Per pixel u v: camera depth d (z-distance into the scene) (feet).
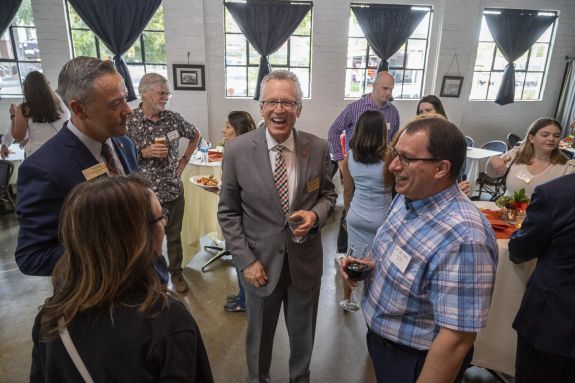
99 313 2.02
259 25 17.26
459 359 2.73
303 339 5.12
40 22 15.97
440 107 8.82
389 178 6.19
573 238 3.76
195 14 16.57
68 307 2.01
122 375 2.01
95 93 3.32
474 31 18.43
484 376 6.14
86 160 3.58
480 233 2.70
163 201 7.93
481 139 20.80
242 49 18.04
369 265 3.59
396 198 3.74
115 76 3.47
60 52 16.43
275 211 4.42
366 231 6.84
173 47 16.85
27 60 16.74
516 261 4.58
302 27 18.04
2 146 12.90
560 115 20.45
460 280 2.66
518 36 18.95
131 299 2.10
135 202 2.14
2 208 13.88
